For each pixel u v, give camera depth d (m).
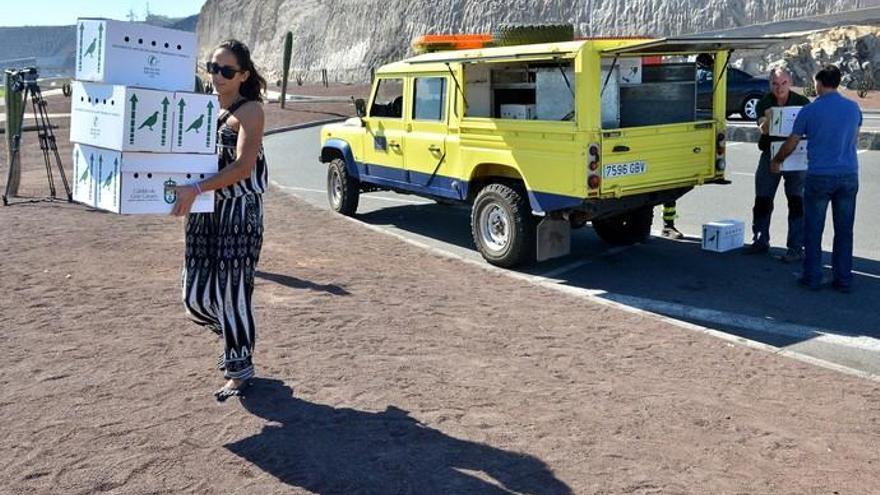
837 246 7.80
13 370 5.19
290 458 4.05
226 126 4.36
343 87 55.06
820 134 7.58
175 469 3.93
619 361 5.68
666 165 8.41
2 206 11.60
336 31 82.19
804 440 4.47
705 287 8.16
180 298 6.89
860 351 6.32
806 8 52.38
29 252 8.62
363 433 4.35
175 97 4.03
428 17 72.69
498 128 8.63
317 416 4.55
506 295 7.41
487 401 4.86
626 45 7.53
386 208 12.72
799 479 4.01
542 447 4.25
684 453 4.25
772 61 38.53
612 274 8.72
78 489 3.73
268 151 21.42
